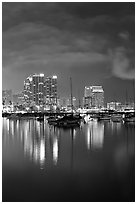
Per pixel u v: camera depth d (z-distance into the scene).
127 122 98.69
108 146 34.59
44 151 30.95
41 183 17.50
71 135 50.06
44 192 15.79
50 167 22.14
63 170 21.03
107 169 21.30
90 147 33.91
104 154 28.39
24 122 115.19
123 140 41.22
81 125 81.50
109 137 45.66
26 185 17.09
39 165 22.94
